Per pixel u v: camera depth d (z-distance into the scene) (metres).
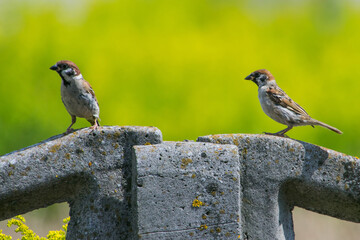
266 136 4.79
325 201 4.93
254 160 4.75
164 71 17.81
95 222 4.60
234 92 17.92
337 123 19.22
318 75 20.34
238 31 20.45
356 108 19.45
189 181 4.46
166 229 4.41
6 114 15.88
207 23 20.83
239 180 4.50
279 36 21.42
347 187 4.79
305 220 13.20
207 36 19.80
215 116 17.59
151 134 4.63
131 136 4.65
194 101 17.62
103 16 18.98
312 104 19.56
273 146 4.76
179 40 18.86
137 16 19.44
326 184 4.78
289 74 20.03
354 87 19.83
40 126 16.09
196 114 17.53
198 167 4.48
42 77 16.83
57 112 16.41
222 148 4.55
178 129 17.50
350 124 19.22
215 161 4.50
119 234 4.59
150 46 18.36
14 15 17.94
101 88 17.55
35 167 4.54
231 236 4.44
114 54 17.98
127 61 17.89
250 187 4.73
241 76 18.33
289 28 21.80
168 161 4.47
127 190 4.63
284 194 4.90
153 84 17.62
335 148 18.83
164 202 4.43
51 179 4.55
